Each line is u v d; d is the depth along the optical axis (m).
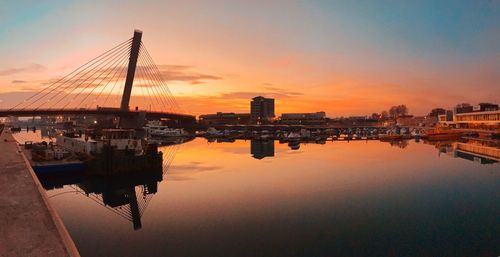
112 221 28.75
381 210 31.77
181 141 124.81
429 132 134.75
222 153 81.38
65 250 9.63
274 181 45.47
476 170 55.00
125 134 55.91
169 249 22.67
